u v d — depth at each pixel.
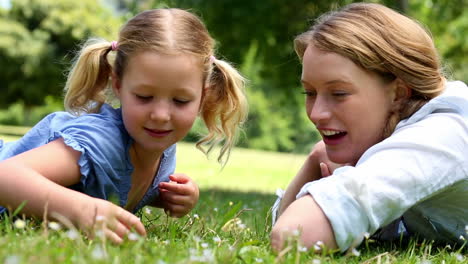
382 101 2.61
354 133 2.57
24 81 29.58
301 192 2.39
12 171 2.32
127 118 2.62
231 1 9.92
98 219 2.03
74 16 29.14
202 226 2.71
